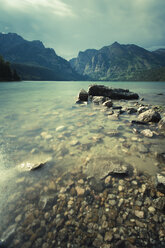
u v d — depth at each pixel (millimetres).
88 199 2562
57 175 3195
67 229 2049
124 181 3020
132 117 8664
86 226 2098
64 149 4461
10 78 99312
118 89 21203
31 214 2242
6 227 2043
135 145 4727
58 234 1980
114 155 4098
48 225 2094
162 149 4430
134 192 2715
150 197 2588
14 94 23406
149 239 1920
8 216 2207
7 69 96688
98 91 20547
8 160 3785
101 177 3145
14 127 6602
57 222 2141
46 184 2906
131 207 2400
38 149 4441
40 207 2371
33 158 3912
